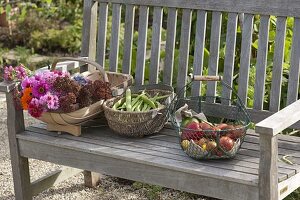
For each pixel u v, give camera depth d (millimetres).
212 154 2898
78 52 6875
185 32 3459
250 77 4016
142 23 3570
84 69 3725
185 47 3463
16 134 3322
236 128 2934
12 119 3311
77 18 7188
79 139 3225
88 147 3113
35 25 7203
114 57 3682
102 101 3289
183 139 2990
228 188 2777
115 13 3654
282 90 4074
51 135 3295
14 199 3803
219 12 3359
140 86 3541
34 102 3174
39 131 3352
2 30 7250
